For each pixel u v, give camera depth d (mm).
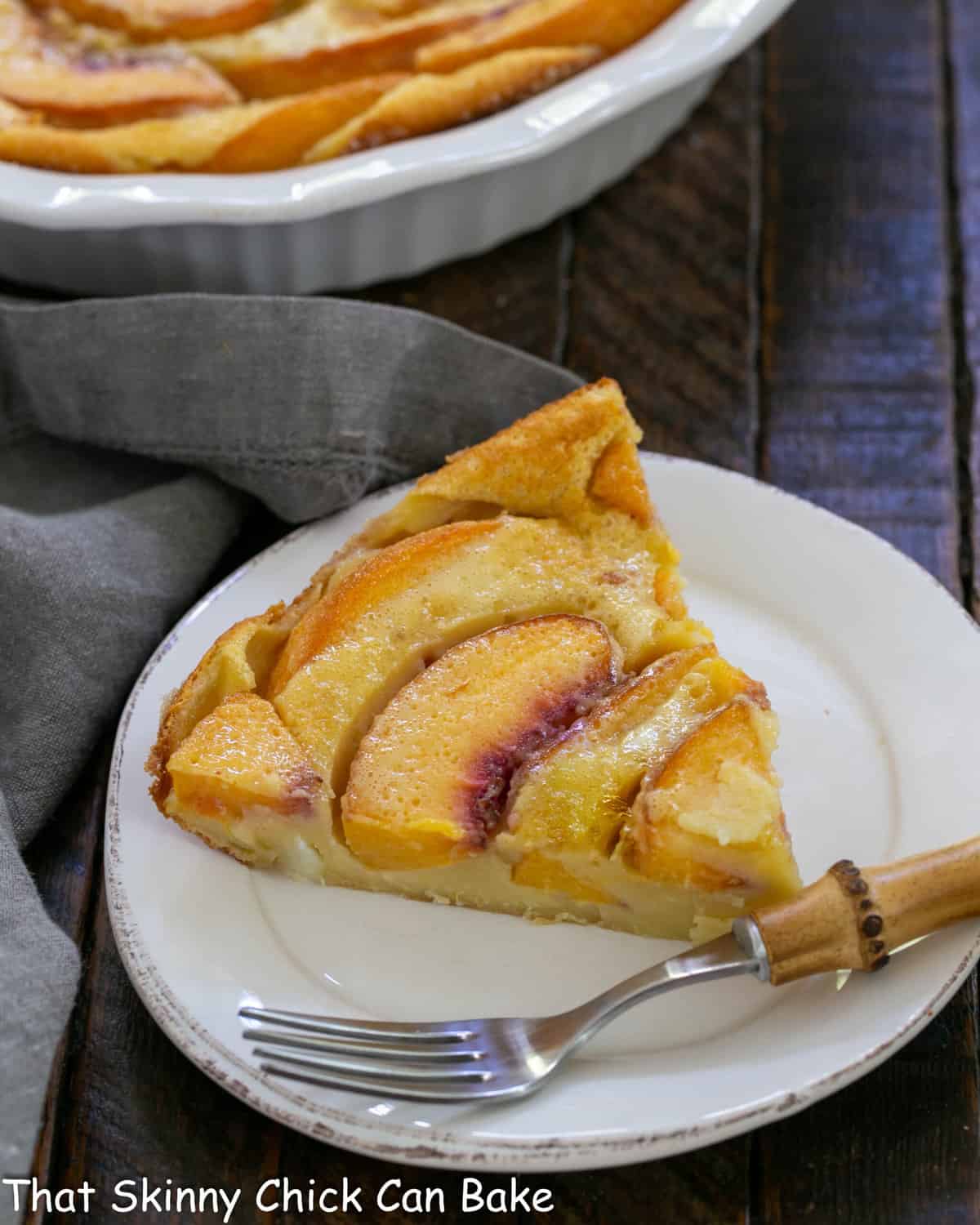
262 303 886
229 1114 775
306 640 823
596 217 1004
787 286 981
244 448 892
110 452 919
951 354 960
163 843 804
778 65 1054
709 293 979
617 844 785
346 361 892
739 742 789
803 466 930
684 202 1008
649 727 800
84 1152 771
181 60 958
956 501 919
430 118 937
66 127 939
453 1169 751
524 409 913
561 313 974
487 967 788
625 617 827
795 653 856
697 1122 740
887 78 1048
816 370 957
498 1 967
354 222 933
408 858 796
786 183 1014
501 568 833
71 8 968
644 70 932
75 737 844
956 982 761
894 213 1003
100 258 938
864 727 836
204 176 912
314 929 795
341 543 880
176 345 888
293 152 940
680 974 759
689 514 882
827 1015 762
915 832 808
